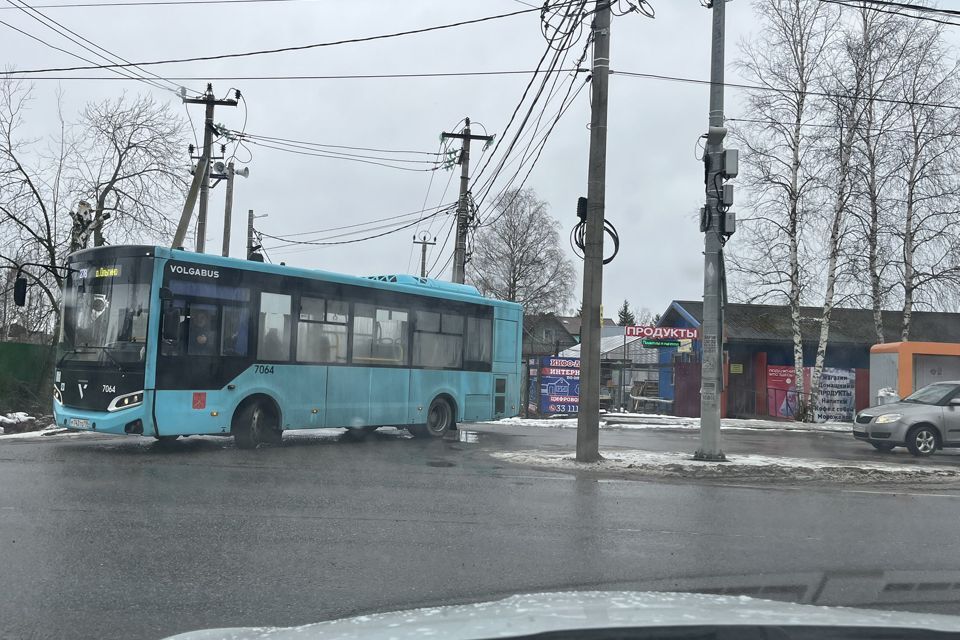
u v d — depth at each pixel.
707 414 13.96
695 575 6.30
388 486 10.35
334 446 15.01
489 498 9.70
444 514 8.56
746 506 9.79
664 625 2.24
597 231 13.67
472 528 7.88
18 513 7.74
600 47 13.75
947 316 37.97
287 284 13.90
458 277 27.64
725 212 13.98
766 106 28.92
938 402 17.11
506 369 18.33
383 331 15.59
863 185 28.64
